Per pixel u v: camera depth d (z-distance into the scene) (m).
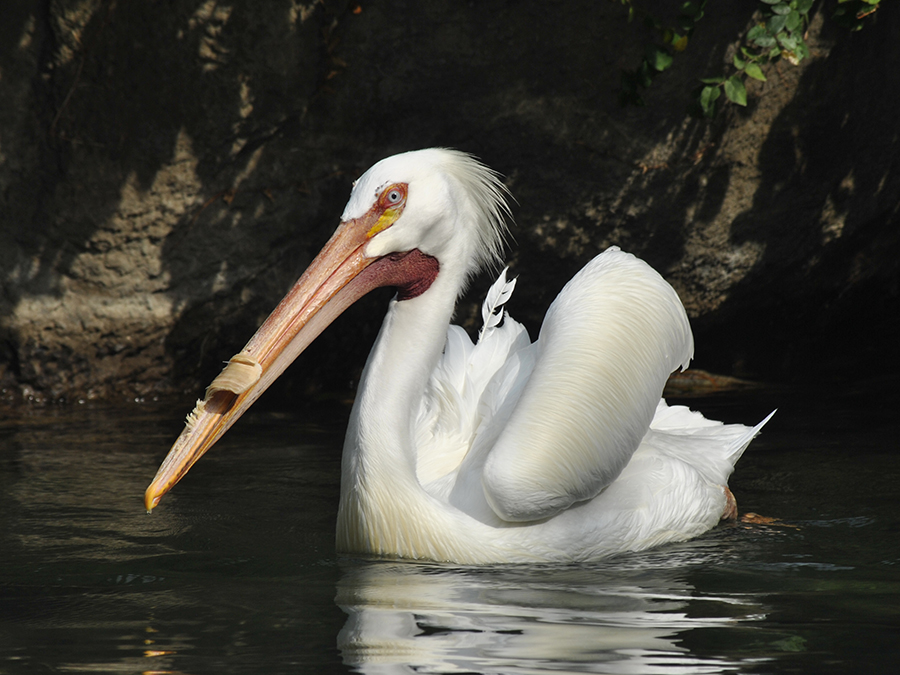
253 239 13.88
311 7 13.21
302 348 6.73
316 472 9.41
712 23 14.07
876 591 5.89
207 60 13.08
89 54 12.74
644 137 14.30
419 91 13.81
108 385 13.87
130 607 5.60
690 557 6.91
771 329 15.91
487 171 7.34
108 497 8.41
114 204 13.20
